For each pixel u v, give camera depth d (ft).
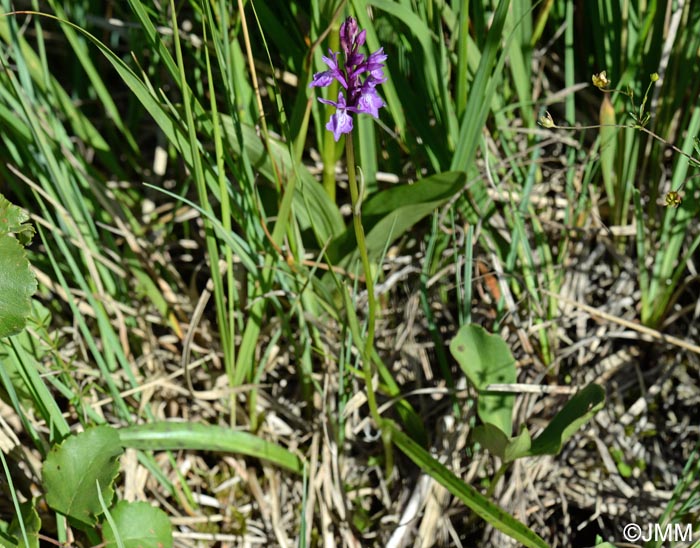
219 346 1.56
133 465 1.42
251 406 1.47
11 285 1.17
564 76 1.60
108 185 1.61
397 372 1.55
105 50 1.14
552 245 1.59
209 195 1.61
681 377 1.51
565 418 1.25
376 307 1.54
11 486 1.14
